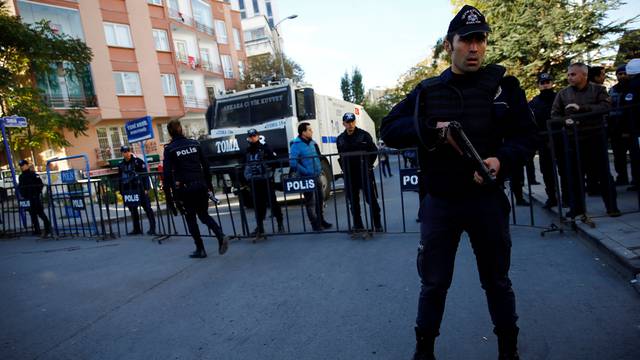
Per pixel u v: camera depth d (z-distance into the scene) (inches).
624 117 222.8
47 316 155.4
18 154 888.3
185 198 220.8
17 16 689.0
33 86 738.8
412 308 129.3
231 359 108.4
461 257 175.3
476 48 77.9
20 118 436.1
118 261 237.9
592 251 163.2
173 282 184.2
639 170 193.0
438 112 81.4
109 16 940.0
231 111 414.6
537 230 205.8
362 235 231.8
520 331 107.4
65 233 366.6
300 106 390.9
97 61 906.7
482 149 80.2
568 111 202.2
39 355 122.0
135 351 119.1
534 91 727.7
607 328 103.5
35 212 378.0
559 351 96.0
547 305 120.5
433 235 84.7
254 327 127.2
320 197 265.0
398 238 224.8
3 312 164.9
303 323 126.3
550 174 243.0
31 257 277.9
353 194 237.9
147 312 149.9
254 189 257.1
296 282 166.2
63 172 447.8
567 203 234.1
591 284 131.3
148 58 1013.8
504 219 83.3
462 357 98.3
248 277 180.1
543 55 681.6
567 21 653.9
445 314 122.0
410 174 230.2
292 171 351.6
